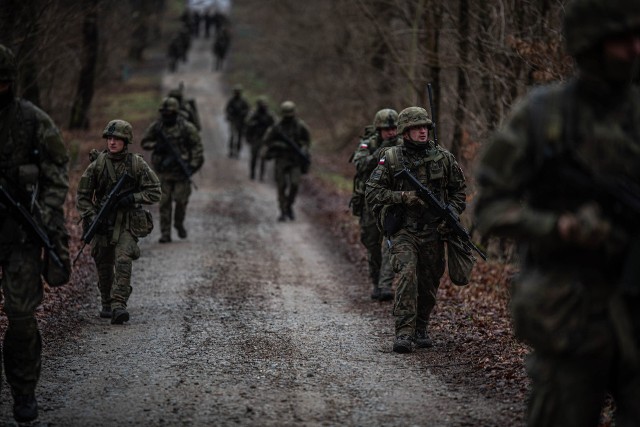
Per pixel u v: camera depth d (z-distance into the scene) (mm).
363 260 21125
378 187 12352
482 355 11789
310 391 10289
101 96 58281
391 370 11281
